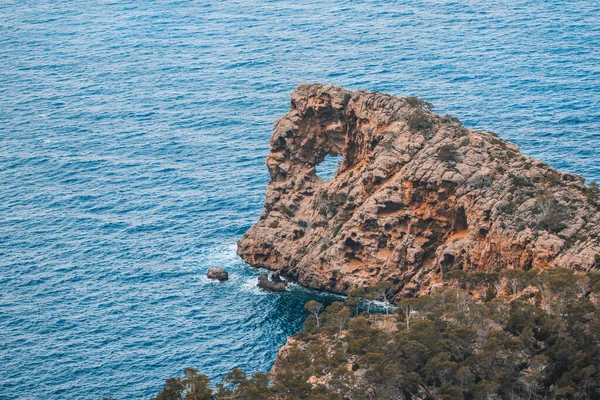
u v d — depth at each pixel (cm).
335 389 18562
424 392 18825
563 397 18612
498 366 19012
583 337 19512
